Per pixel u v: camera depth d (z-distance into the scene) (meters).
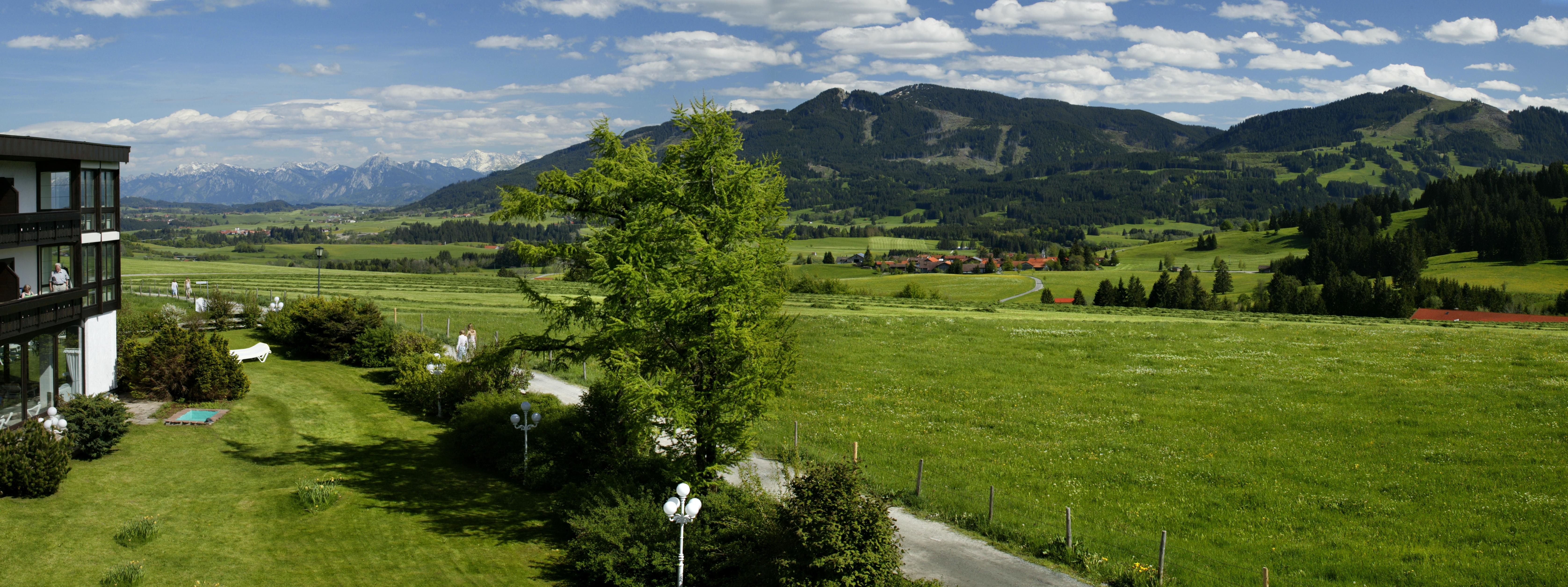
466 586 18.23
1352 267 177.12
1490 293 135.88
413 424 31.92
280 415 31.12
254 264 182.88
